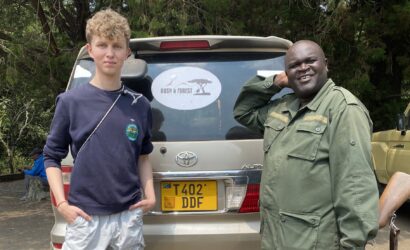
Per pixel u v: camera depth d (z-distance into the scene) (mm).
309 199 2410
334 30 7934
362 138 2332
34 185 10406
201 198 3186
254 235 3160
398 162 6965
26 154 20094
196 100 3340
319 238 2393
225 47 3451
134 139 2635
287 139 2512
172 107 3324
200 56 3451
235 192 3184
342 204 2311
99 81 2654
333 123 2383
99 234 2584
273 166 2533
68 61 7504
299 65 2561
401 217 7559
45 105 14969
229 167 3184
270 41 3424
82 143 2578
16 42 7863
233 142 3207
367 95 9523
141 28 6773
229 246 3162
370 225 2238
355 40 8562
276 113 2670
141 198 2793
